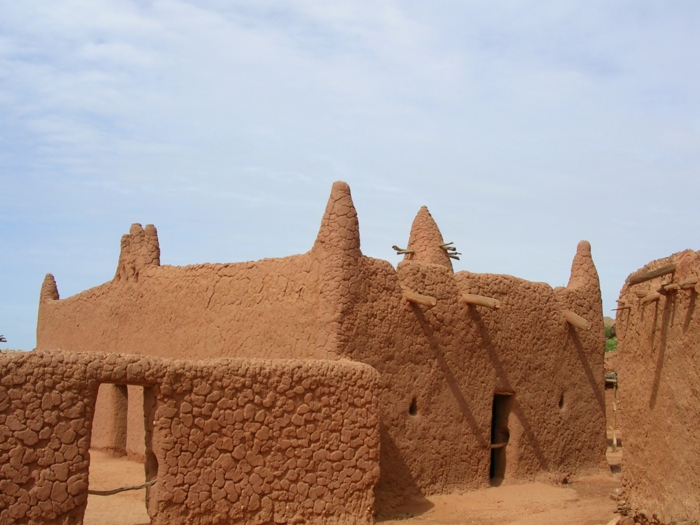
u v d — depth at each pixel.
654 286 10.70
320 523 11.45
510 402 16.52
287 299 14.12
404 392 14.20
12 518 8.84
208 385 10.51
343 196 13.73
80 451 9.35
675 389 9.82
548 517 13.27
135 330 18.03
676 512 9.62
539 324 17.27
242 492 10.70
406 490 13.97
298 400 11.41
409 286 14.62
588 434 18.12
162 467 10.04
